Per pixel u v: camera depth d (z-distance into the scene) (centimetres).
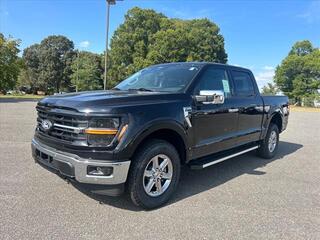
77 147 365
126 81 568
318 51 5991
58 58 8206
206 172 588
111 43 5444
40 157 418
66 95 425
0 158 617
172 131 426
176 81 486
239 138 572
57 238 324
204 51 5284
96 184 369
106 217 378
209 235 343
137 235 338
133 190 388
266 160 701
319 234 353
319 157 754
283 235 348
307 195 477
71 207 402
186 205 424
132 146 371
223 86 542
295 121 1769
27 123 1141
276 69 6291
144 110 389
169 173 429
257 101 627
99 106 366
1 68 3925
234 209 414
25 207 395
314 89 5778
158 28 5359
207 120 482
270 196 468
